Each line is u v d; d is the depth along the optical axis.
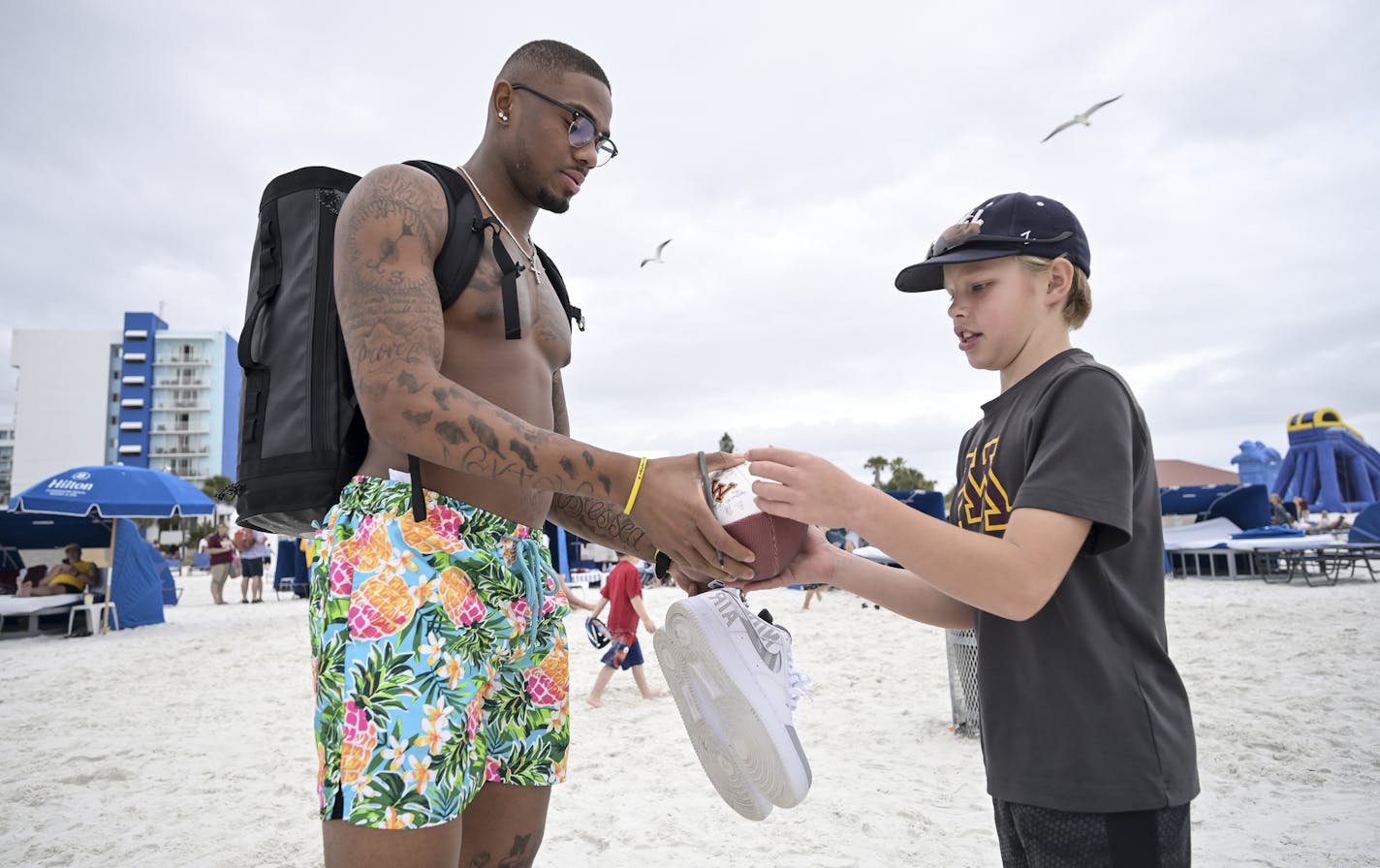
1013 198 1.83
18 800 5.06
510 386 1.90
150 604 15.84
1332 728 5.52
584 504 2.33
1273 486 33.62
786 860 3.79
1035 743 1.59
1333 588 14.99
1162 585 1.66
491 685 1.95
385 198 1.72
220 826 4.54
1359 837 3.71
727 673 1.80
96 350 114.81
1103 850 1.51
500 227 2.00
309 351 1.88
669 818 4.44
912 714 6.82
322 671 1.70
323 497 1.85
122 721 7.41
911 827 4.17
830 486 1.57
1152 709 1.55
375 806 1.55
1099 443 1.53
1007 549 1.48
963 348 1.91
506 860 2.01
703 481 1.74
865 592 2.05
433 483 1.80
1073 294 1.84
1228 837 3.79
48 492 14.63
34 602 14.28
